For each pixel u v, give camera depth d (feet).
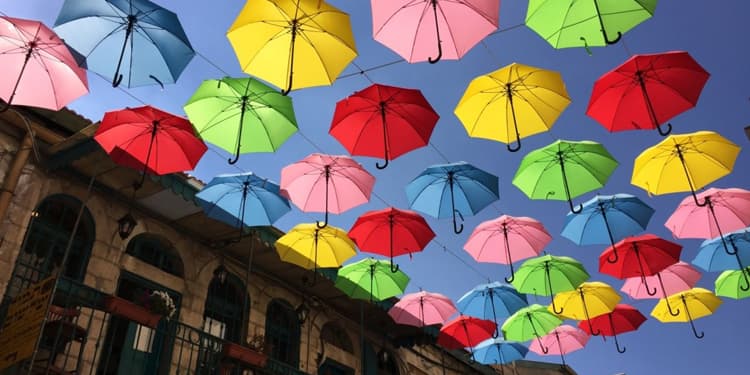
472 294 42.98
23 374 26.05
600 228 33.71
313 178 29.66
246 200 32.53
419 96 23.22
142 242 37.04
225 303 41.34
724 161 26.09
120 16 19.45
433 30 19.53
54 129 33.24
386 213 32.19
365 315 53.62
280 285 46.32
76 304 28.84
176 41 19.99
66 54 21.16
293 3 19.15
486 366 77.00
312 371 46.16
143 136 25.17
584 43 19.04
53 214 32.30
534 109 22.79
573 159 28.19
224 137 23.68
